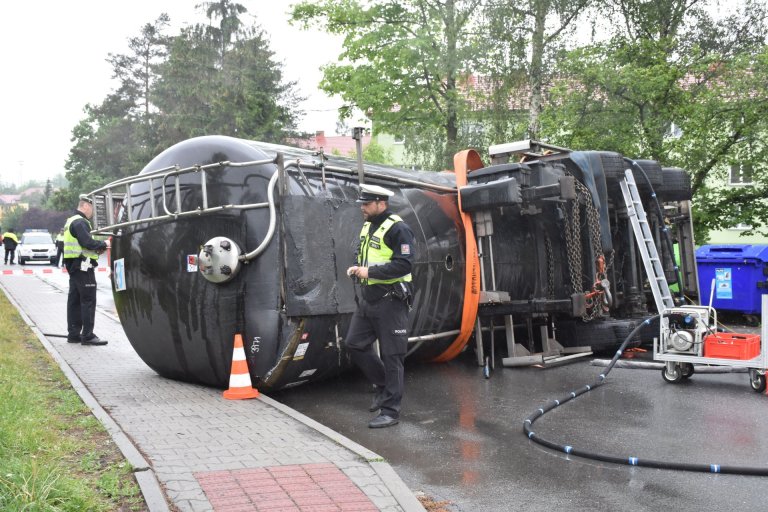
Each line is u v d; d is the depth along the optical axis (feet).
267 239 21.44
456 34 78.18
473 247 27.96
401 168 30.12
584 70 57.06
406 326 19.92
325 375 24.18
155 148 144.97
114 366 27.50
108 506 12.15
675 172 37.96
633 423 19.99
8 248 118.83
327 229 22.36
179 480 13.83
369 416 21.09
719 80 56.39
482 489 14.75
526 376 27.30
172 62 137.69
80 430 16.76
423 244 26.53
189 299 23.08
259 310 21.75
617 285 33.58
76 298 33.24
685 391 24.25
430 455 17.16
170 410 20.01
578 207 30.81
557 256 31.50
